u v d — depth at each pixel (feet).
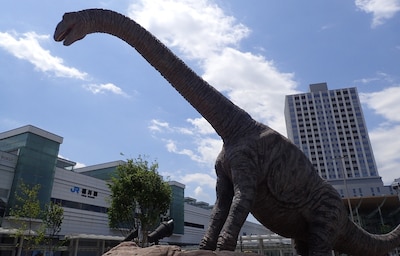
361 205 114.83
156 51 13.34
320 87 363.56
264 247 84.02
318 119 341.41
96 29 13.25
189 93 13.64
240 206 11.50
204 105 13.65
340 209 13.91
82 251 107.96
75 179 112.47
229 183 13.52
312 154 329.93
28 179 91.15
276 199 13.20
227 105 13.91
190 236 161.27
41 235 71.51
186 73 13.60
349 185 225.15
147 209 65.92
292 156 13.55
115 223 66.08
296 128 344.28
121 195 65.36
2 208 85.61
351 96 342.23
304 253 14.96
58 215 76.38
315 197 13.61
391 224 119.03
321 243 13.04
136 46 13.43
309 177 13.67
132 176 65.82
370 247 15.65
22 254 85.71
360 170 314.35
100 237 103.30
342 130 331.57
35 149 94.94
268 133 13.46
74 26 12.71
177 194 149.07
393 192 208.13
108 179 131.13
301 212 13.52
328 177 317.83
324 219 13.35
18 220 71.87
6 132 98.02
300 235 14.39
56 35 12.67
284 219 13.71
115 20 13.14
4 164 88.79
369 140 322.75
